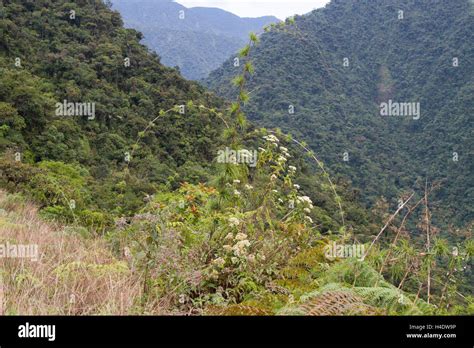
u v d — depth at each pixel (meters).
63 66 31.98
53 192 10.30
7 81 24.16
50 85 29.34
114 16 43.53
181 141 25.98
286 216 4.41
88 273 3.43
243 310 2.67
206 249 3.77
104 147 25.66
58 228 6.33
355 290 2.95
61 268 3.37
